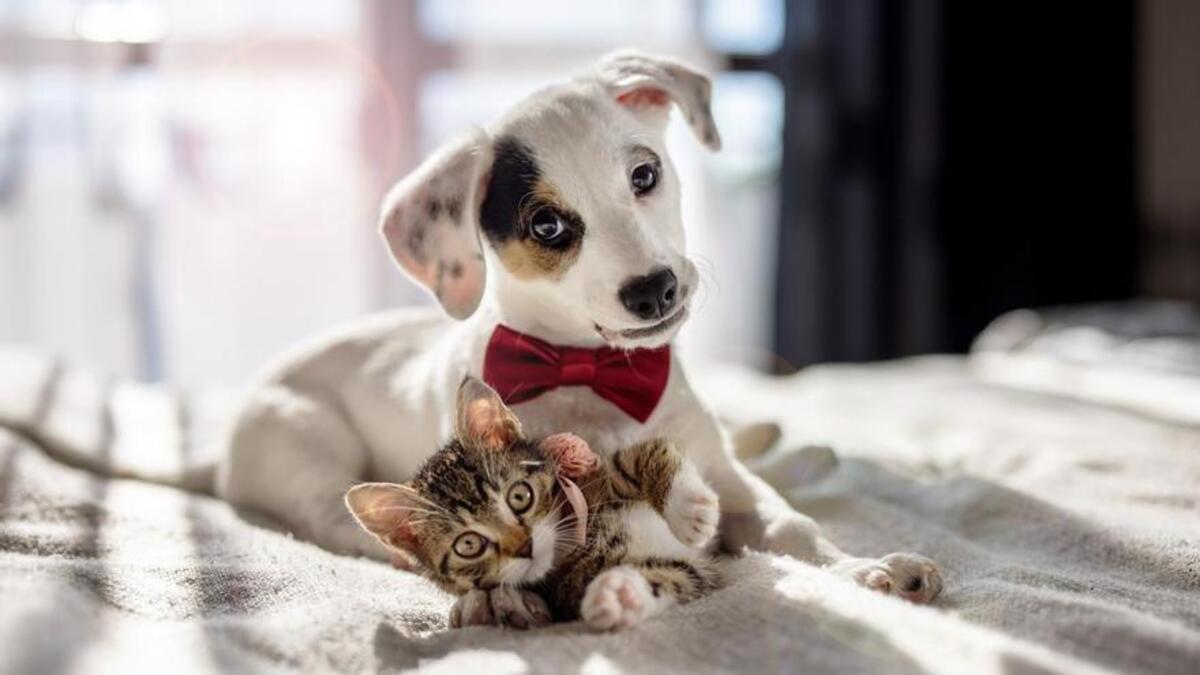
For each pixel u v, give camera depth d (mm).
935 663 660
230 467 1009
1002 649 663
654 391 853
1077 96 1865
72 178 1530
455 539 715
